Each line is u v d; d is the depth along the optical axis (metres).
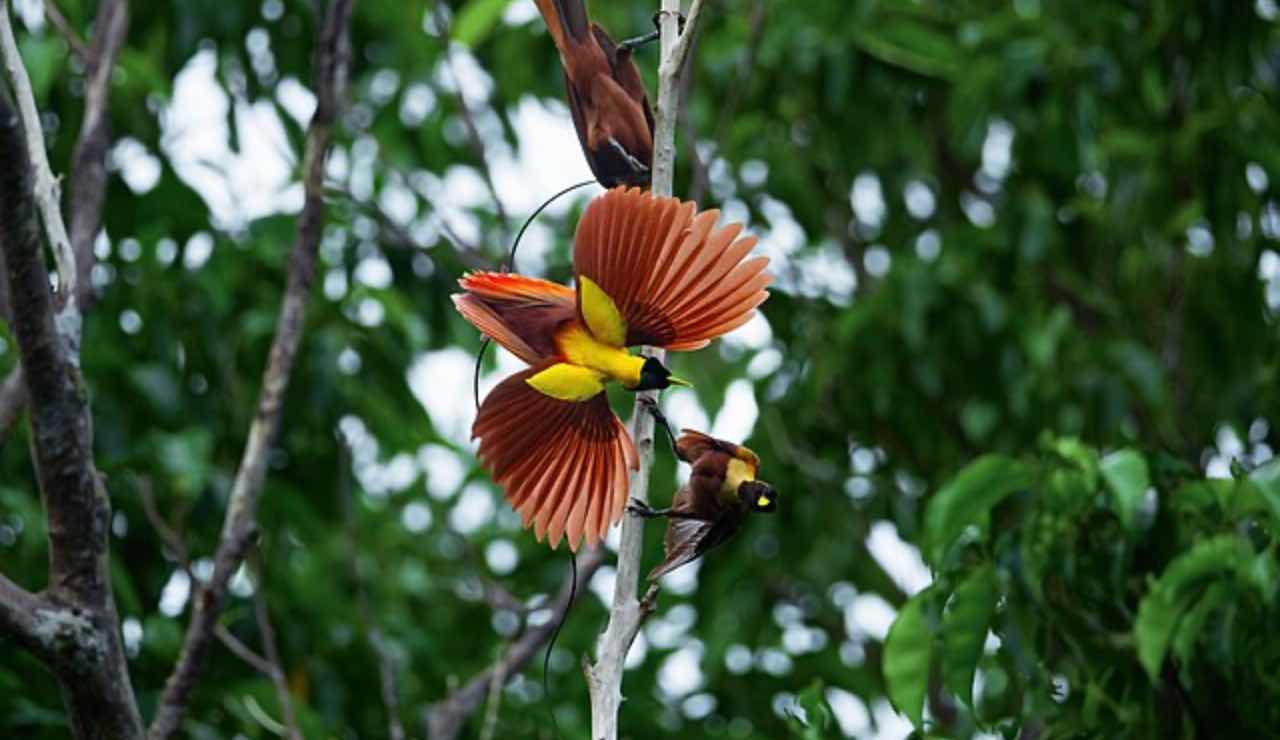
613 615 5.28
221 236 11.12
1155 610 7.19
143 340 10.52
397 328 11.00
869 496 12.52
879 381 12.09
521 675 11.83
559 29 5.88
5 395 8.07
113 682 6.56
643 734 11.59
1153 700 7.64
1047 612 7.70
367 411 11.31
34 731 9.02
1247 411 11.99
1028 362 12.07
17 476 10.03
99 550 6.59
